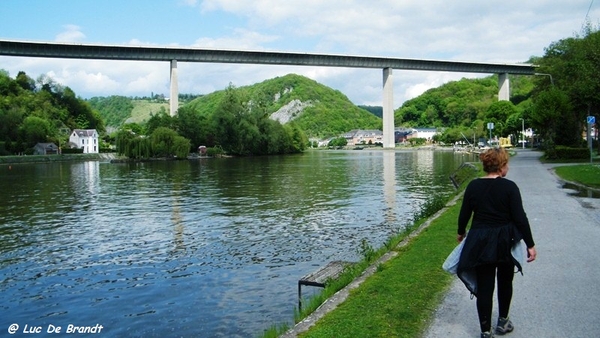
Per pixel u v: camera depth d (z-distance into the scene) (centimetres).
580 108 5519
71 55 12706
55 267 1853
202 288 1551
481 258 694
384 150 16862
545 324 775
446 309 862
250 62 14738
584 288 944
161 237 2369
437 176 5606
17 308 1425
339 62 15750
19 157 11769
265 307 1359
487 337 708
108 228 2638
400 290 973
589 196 2362
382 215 2856
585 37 6141
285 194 4019
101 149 18188
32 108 17025
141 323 1288
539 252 1238
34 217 3052
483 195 722
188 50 13788
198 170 7512
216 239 2284
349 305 902
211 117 13962
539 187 2788
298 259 1873
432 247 1350
